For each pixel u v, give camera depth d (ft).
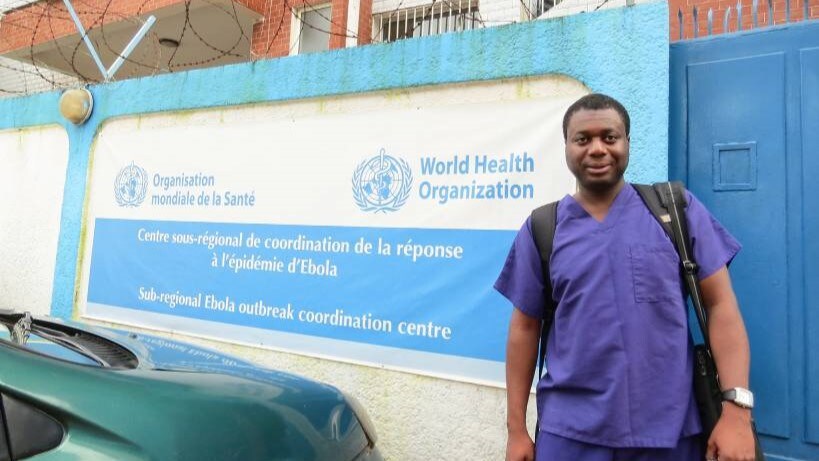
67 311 14.67
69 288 14.73
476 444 9.58
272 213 12.01
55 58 27.32
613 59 9.03
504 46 9.88
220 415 5.06
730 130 8.56
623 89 8.91
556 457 5.52
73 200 15.03
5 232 16.53
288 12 20.93
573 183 9.18
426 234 10.29
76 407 4.65
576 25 9.36
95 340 7.13
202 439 4.79
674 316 5.34
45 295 15.43
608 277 5.49
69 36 23.72
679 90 8.93
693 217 5.64
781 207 8.16
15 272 16.14
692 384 5.38
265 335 11.76
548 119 9.49
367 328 10.69
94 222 14.70
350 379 10.73
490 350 9.60
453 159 10.18
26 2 25.46
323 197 11.45
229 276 12.36
